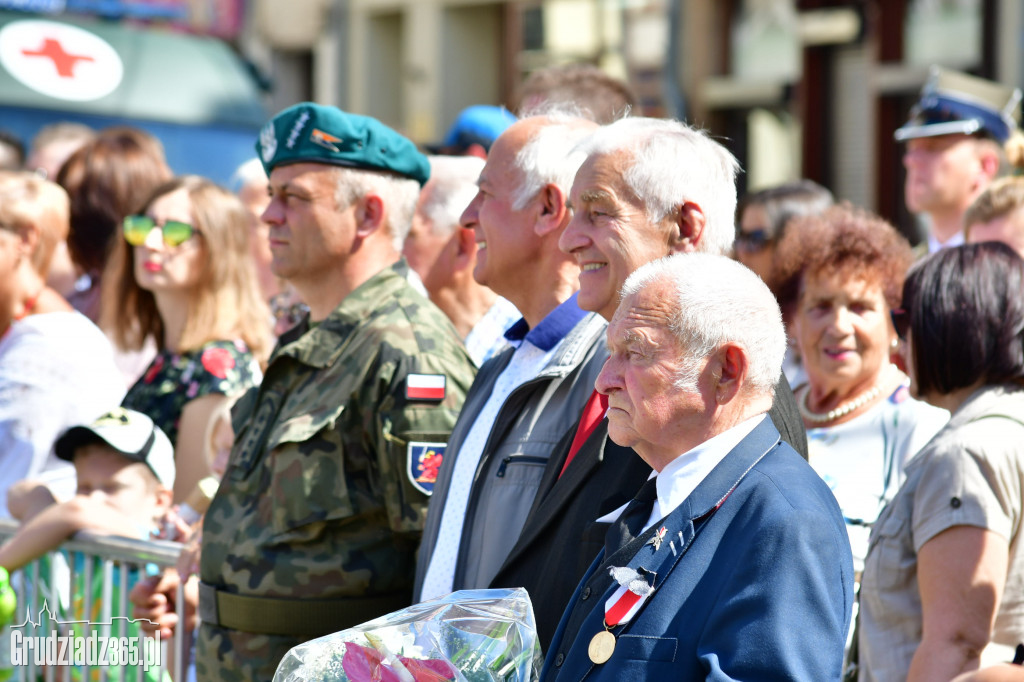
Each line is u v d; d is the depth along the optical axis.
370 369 7.26
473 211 7.26
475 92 36.34
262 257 12.16
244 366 9.95
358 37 38.16
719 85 30.75
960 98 12.38
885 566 6.39
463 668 5.06
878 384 8.20
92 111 21.47
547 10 34.47
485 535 6.39
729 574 4.61
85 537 8.50
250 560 7.17
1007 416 6.28
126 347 11.04
